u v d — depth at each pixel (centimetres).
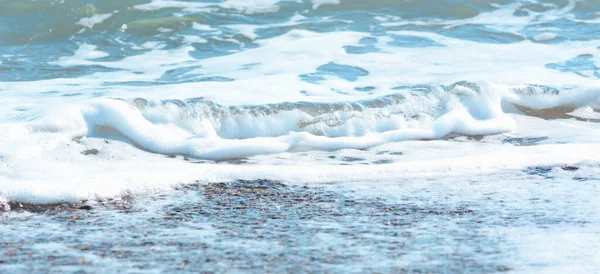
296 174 1648
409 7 3369
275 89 2292
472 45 2914
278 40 3003
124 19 3195
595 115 2173
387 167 1695
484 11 3372
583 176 1666
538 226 1326
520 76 2469
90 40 3080
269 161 1791
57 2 3244
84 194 1474
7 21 3155
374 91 2306
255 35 3066
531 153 1808
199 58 2820
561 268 1112
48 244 1220
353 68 2597
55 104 2047
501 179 1645
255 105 2000
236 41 3014
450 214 1403
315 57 2747
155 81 2478
